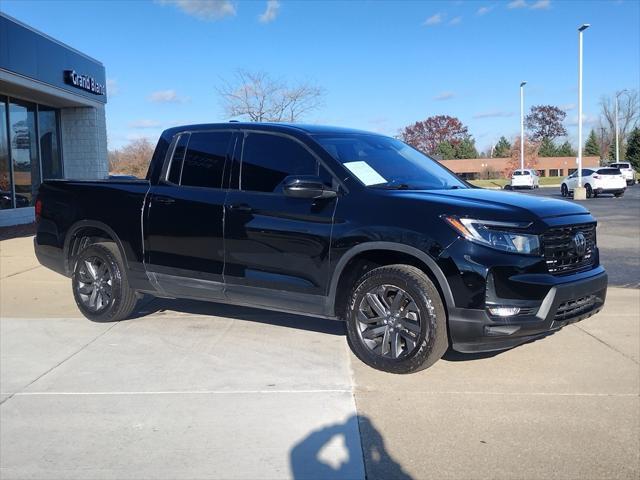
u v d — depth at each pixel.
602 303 5.09
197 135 5.84
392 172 5.32
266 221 5.18
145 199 5.92
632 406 4.26
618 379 4.76
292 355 5.34
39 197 6.81
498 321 4.33
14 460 3.57
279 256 5.12
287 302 5.17
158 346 5.62
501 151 94.62
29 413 4.20
